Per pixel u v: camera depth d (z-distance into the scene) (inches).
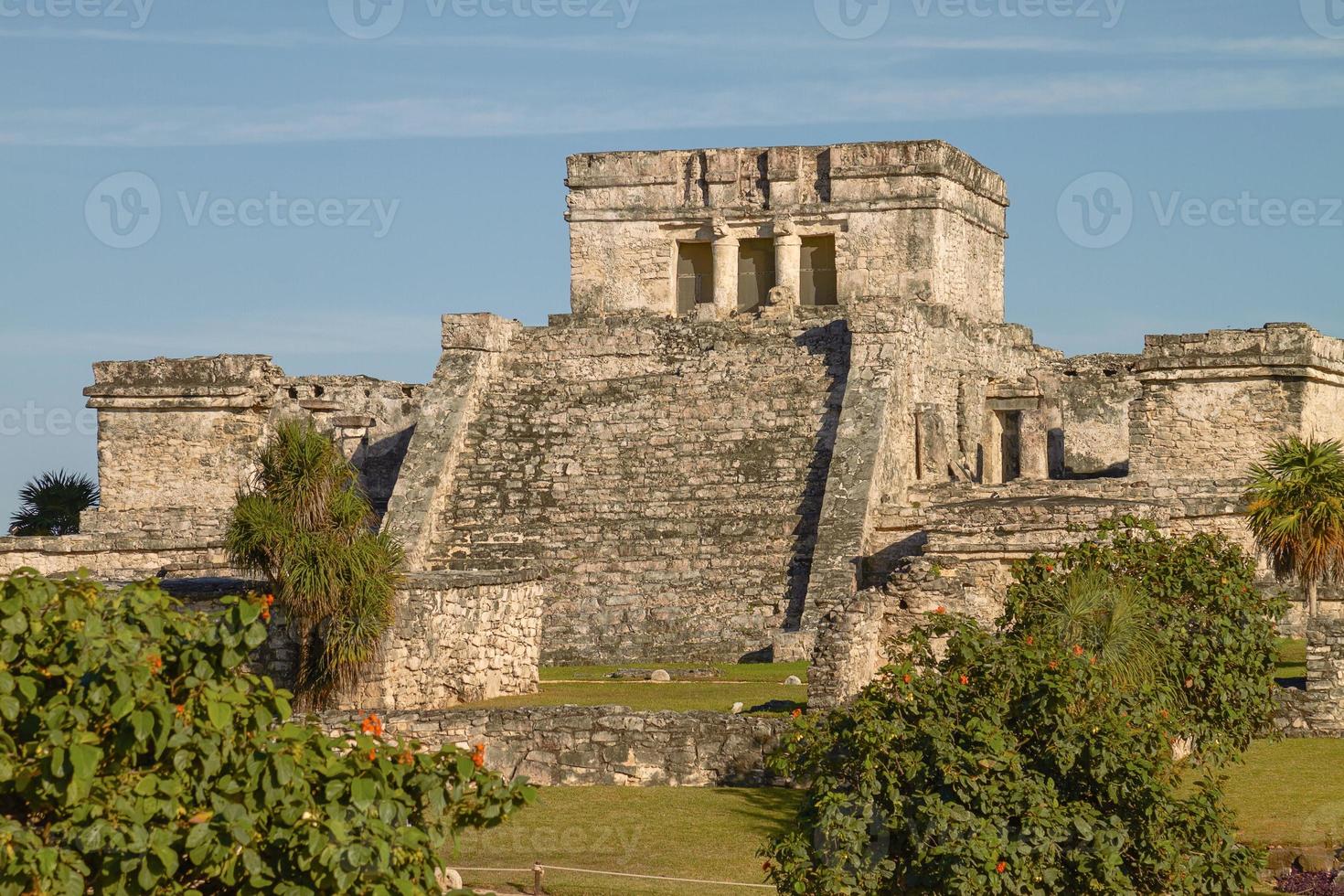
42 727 864.3
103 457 3351.4
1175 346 3191.4
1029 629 1573.6
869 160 3693.4
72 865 830.5
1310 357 3095.5
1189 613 1681.8
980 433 3405.5
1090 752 1172.5
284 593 1893.5
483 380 3120.1
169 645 926.4
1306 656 1947.6
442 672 2059.5
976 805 1131.3
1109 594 1605.6
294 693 1925.4
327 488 1962.4
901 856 1146.7
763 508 2783.0
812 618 2519.7
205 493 3319.4
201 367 3339.1
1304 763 1708.9
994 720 1184.2
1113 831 1130.0
